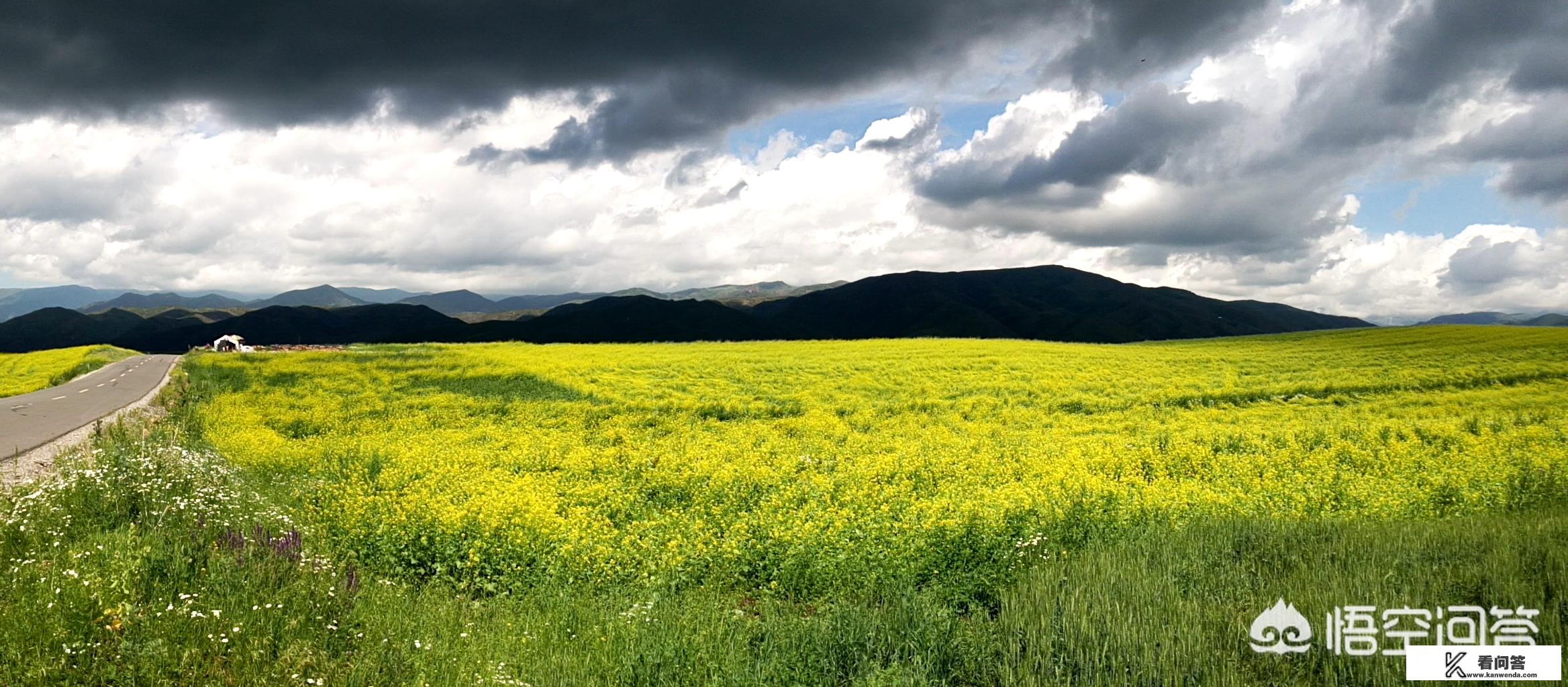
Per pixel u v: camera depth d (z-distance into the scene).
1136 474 18.64
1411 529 10.70
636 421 29.52
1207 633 7.42
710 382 41.94
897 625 7.86
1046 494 14.24
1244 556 10.01
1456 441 23.20
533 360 51.31
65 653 6.04
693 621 8.20
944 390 39.25
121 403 31.28
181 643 6.50
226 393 35.88
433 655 7.07
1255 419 29.86
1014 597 8.60
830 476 17.83
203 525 10.09
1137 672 6.74
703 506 14.24
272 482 16.55
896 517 12.98
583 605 8.95
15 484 11.73
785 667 7.20
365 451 19.28
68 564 7.91
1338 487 15.73
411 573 10.23
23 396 35.56
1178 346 65.44
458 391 38.78
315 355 55.22
